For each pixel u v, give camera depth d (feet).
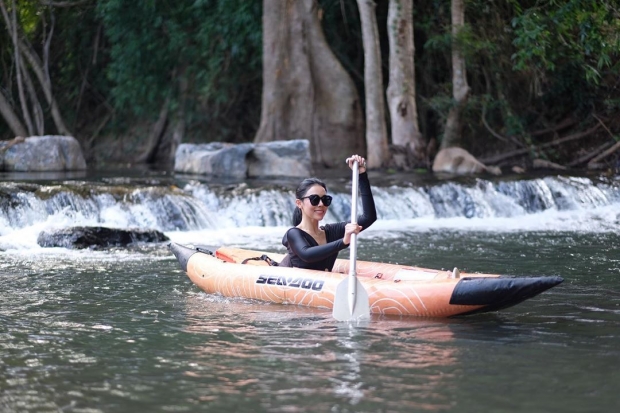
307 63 66.59
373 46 62.28
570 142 69.31
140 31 72.08
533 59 63.93
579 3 57.41
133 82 73.46
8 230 37.04
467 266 29.86
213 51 72.08
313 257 21.59
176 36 70.95
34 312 21.86
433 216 47.32
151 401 14.61
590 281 26.55
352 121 67.77
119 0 69.62
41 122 73.77
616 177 56.39
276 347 18.12
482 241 37.04
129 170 61.87
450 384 15.52
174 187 44.29
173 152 75.66
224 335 19.22
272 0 65.41
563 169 63.46
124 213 40.34
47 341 18.78
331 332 19.42
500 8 65.72
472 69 68.23
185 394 14.97
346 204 45.60
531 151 65.21
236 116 78.38
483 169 58.70
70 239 33.96
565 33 59.47
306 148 58.44
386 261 31.09
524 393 14.99
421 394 14.94
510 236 38.96
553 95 69.72
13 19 70.59
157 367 16.66
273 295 22.53
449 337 18.93
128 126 81.00
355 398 14.71
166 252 32.99
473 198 48.73
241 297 23.31
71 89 81.71
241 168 56.70
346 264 24.18
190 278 25.40
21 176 52.49
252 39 69.05
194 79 74.43
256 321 20.57
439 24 67.87
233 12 68.28
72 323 20.57
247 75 75.00
